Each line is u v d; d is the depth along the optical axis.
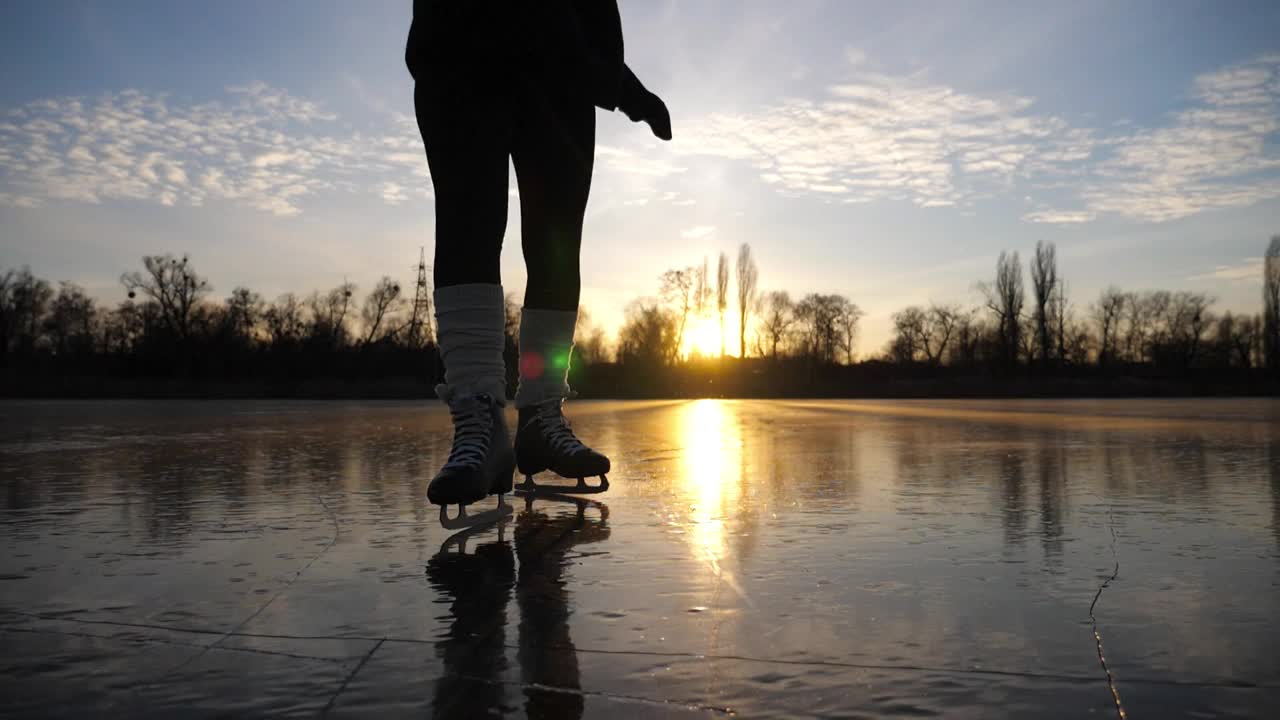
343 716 0.73
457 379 1.85
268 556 1.42
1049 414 10.03
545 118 2.19
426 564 1.34
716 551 1.43
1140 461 3.15
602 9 2.25
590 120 2.26
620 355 69.12
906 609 1.05
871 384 57.94
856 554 1.40
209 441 4.64
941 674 0.81
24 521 1.80
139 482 2.55
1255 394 51.78
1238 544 1.48
